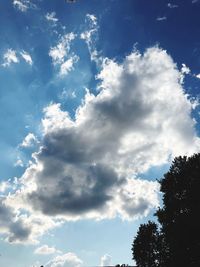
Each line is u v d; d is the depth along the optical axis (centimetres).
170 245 3206
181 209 3325
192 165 3406
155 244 3491
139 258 3547
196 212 3105
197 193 3178
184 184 3388
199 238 3039
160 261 3369
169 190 3462
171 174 3506
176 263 3103
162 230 3381
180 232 3092
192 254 3048
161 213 3441
